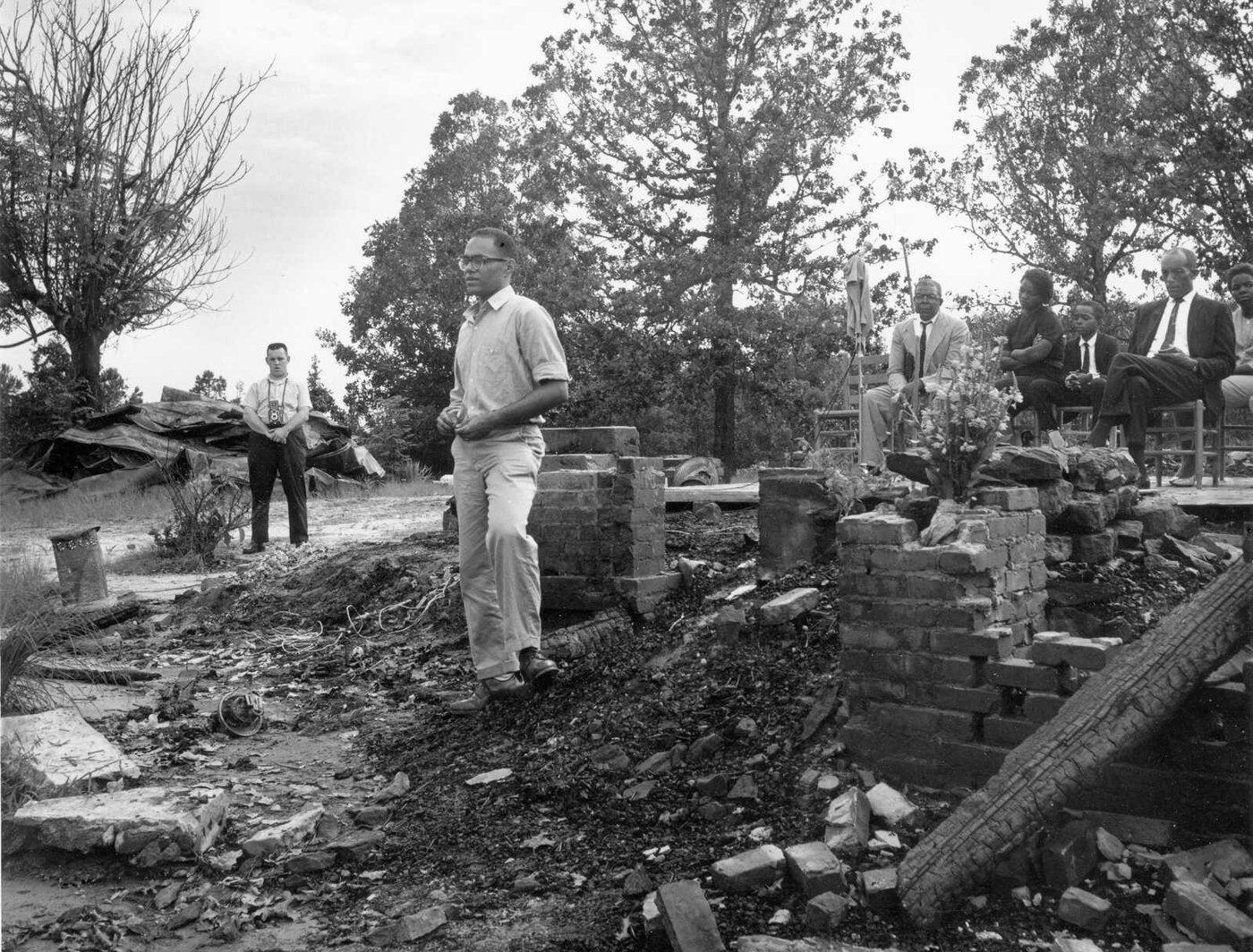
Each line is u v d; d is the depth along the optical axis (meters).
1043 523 4.09
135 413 20.47
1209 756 3.03
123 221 21.00
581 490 5.92
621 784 4.07
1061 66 28.28
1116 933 2.73
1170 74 20.94
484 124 47.88
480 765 4.57
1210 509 5.51
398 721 5.45
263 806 4.32
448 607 6.94
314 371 46.31
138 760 4.90
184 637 7.57
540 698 5.14
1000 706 3.44
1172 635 3.01
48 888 3.59
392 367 48.34
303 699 6.00
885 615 3.68
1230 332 6.82
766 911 3.00
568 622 5.90
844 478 5.44
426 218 47.16
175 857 3.72
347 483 21.67
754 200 27.00
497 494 5.06
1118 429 7.95
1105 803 3.17
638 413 28.16
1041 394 7.44
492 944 3.06
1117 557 4.62
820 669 4.35
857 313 8.94
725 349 26.03
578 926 3.11
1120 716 2.92
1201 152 19.41
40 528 15.16
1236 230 19.58
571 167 27.67
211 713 5.45
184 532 11.43
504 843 3.78
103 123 20.56
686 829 3.63
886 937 2.82
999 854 2.88
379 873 3.65
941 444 4.00
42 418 20.14
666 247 27.67
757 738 4.07
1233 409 7.68
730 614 4.87
